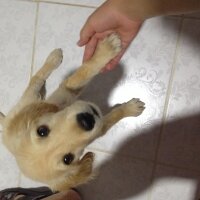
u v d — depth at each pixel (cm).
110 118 34
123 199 48
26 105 33
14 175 53
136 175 47
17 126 32
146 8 31
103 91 46
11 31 49
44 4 47
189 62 43
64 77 48
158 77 44
